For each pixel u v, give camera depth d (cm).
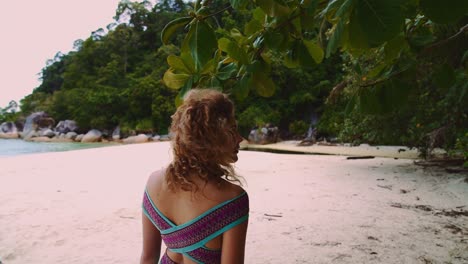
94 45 5262
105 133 3984
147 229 123
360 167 971
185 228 107
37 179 786
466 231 389
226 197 105
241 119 3162
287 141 2888
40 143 3428
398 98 157
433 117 855
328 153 1642
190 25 123
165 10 5491
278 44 148
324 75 3322
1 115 5503
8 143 3397
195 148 103
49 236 396
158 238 124
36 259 330
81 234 403
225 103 111
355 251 335
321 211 490
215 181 106
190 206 107
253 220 449
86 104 4097
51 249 356
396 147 1828
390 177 789
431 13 83
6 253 346
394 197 580
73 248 359
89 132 3856
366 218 451
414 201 548
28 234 403
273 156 1375
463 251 328
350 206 518
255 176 824
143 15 5534
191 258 109
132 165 1057
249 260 319
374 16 81
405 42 157
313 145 2433
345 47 142
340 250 339
